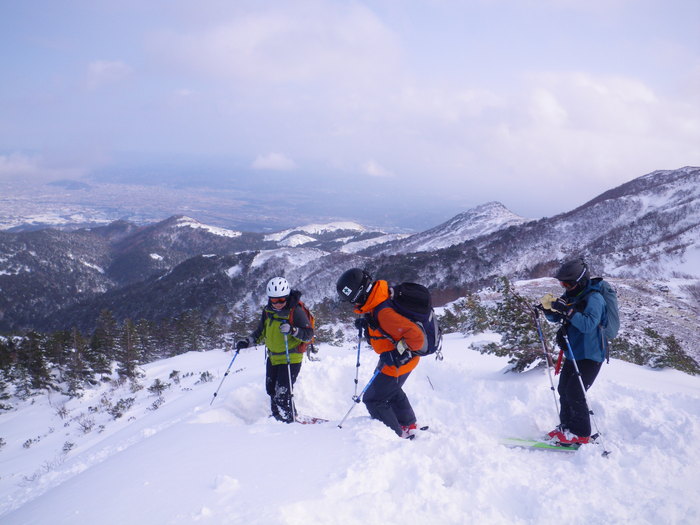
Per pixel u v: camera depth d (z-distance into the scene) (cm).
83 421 1534
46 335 3491
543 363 723
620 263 8475
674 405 505
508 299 752
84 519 283
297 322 531
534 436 473
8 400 2573
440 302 5700
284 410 529
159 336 4469
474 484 335
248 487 306
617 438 434
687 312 2770
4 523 327
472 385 641
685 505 292
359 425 436
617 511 293
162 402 1427
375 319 432
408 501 297
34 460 1097
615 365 847
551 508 297
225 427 455
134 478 341
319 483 310
